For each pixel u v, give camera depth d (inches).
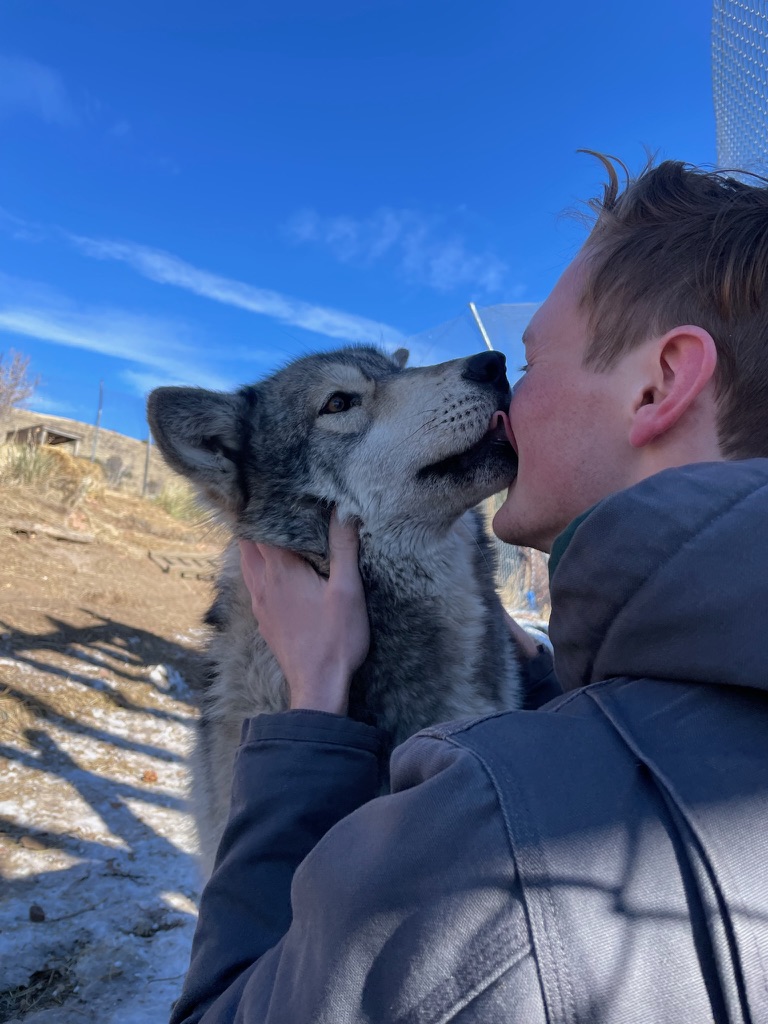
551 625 10.0
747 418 10.4
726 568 7.7
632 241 11.8
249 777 13.8
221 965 11.8
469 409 24.2
